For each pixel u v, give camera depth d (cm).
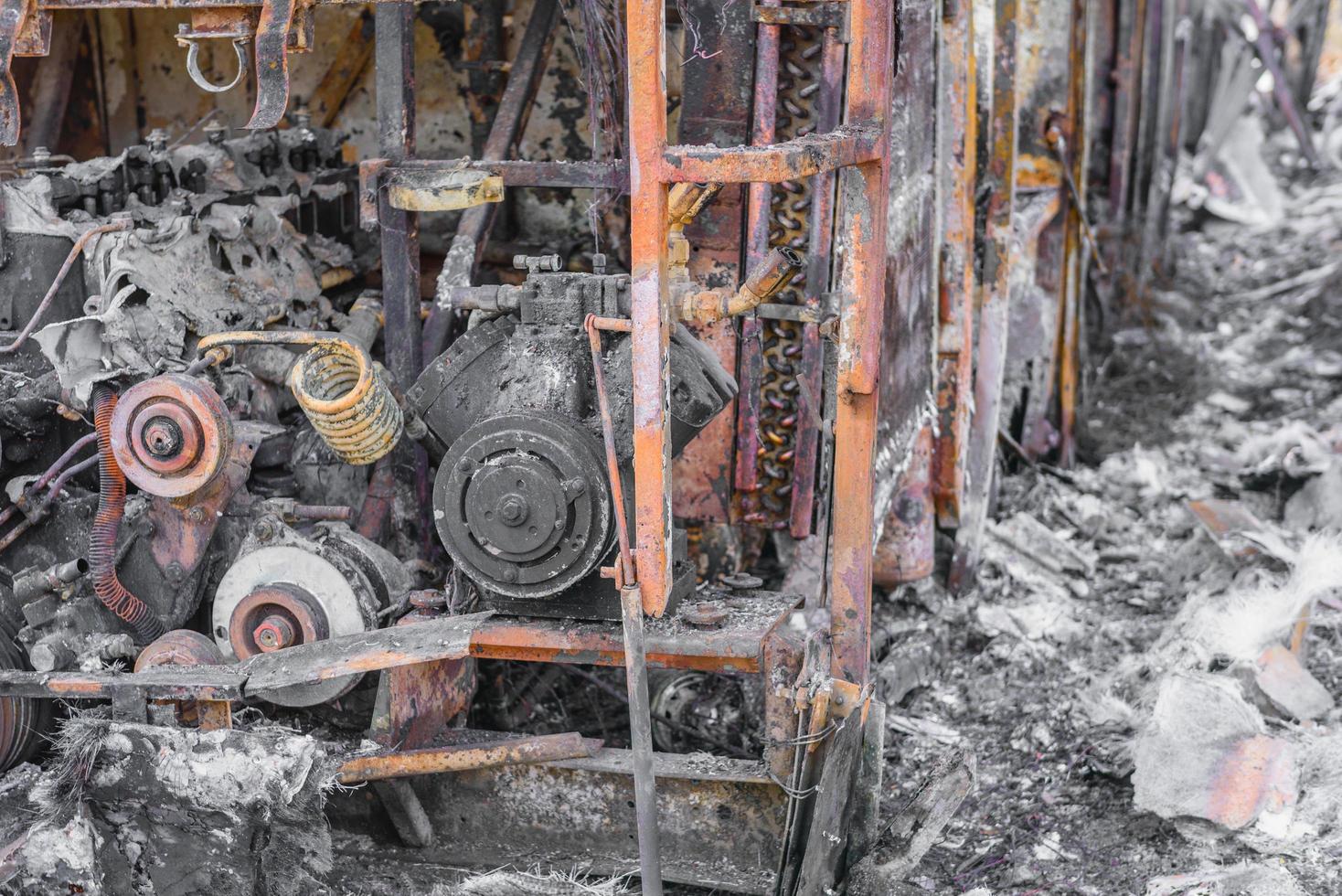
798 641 302
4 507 349
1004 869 341
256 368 367
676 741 379
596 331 275
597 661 301
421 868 312
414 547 370
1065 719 405
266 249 392
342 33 506
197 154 390
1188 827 341
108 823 297
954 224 460
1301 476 558
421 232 496
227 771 284
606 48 373
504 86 490
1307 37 1423
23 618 338
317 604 327
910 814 312
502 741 312
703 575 414
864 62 275
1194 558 507
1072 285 636
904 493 460
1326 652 430
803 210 375
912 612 476
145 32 525
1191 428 689
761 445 397
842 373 286
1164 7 809
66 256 341
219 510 337
